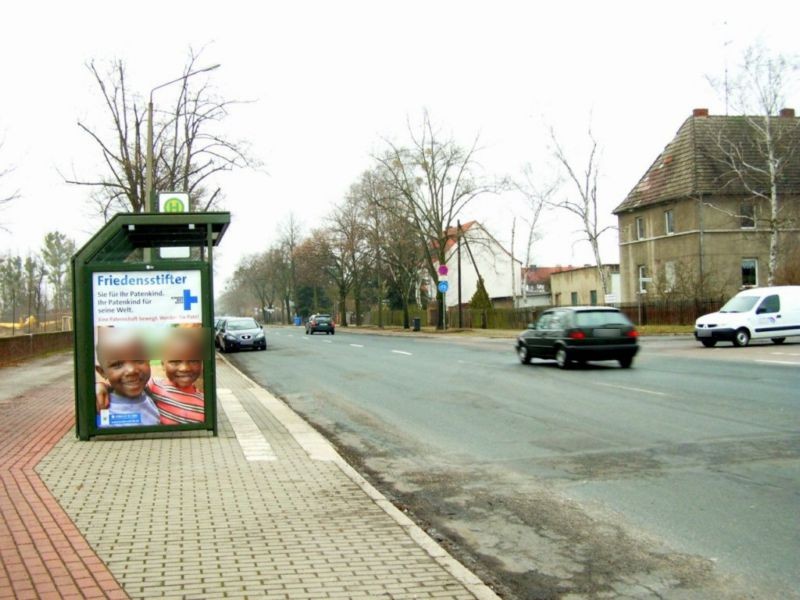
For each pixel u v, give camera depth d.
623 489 7.31
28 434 10.69
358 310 80.50
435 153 53.03
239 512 6.49
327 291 98.81
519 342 22.75
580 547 5.68
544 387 16.17
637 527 6.10
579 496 7.14
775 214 38.00
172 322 10.09
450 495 7.43
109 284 9.97
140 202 26.41
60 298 45.22
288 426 11.53
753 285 45.19
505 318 55.22
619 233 53.41
